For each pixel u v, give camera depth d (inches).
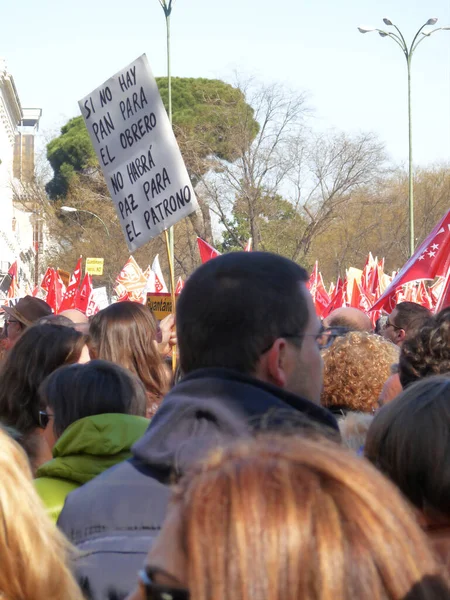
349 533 65.5
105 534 134.2
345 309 382.9
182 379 140.6
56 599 111.4
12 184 3267.7
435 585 68.6
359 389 225.5
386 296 506.6
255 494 66.4
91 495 138.9
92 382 183.3
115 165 371.9
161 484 135.7
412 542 68.7
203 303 140.9
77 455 171.0
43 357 221.6
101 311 269.7
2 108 3720.5
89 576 130.9
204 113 2930.6
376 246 2719.0
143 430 174.9
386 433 128.9
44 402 198.5
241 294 139.1
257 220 2524.6
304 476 68.1
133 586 130.8
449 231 486.9
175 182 343.6
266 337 138.2
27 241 4675.2
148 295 567.2
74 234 2933.1
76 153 3476.9
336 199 2468.0
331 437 107.6
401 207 2699.3
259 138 2418.8
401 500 70.5
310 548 64.2
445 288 478.0
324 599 63.1
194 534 66.5
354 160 2378.2
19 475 113.2
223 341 139.5
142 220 359.9
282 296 139.7
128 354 257.9
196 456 122.6
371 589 64.7
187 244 2743.6
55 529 116.3
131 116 361.7
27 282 3538.4
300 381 141.4
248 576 63.7
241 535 64.8
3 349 386.0
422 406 126.6
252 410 129.1
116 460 170.7
